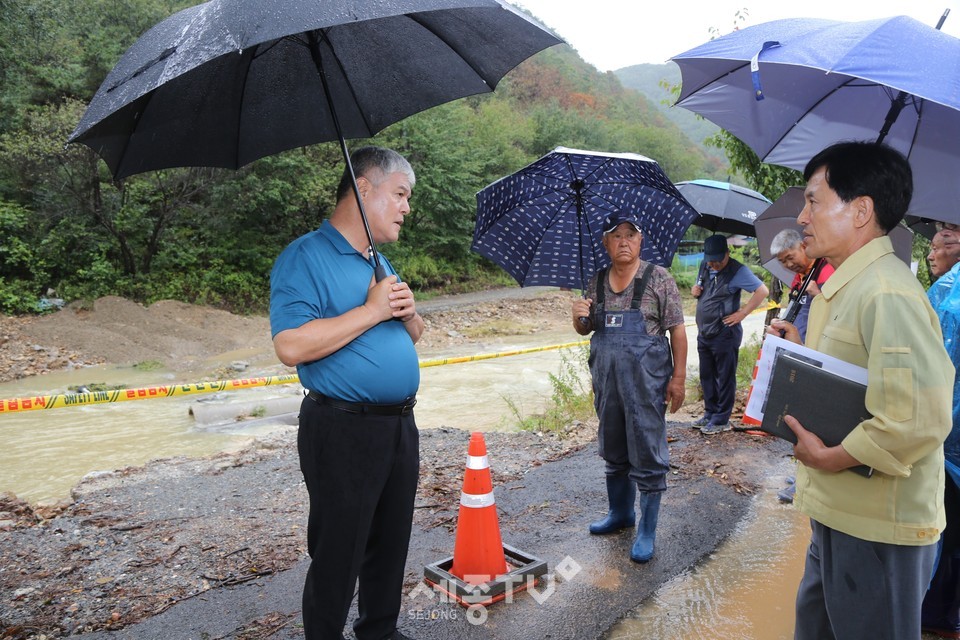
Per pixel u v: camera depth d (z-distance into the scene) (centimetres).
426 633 307
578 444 611
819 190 204
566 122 5325
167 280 1784
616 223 364
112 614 323
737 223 657
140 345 1361
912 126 276
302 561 378
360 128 282
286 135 269
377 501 253
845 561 198
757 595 346
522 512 448
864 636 196
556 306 2242
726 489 490
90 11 2106
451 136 2906
